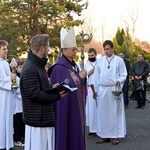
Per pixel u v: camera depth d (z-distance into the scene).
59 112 4.23
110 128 6.93
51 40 23.27
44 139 3.88
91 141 7.21
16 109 6.72
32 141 3.85
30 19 23.64
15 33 23.58
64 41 4.38
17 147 6.68
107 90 6.88
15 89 6.30
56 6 23.33
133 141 7.16
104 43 6.91
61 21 24.64
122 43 26.59
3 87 6.03
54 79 4.33
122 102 6.99
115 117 6.91
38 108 3.78
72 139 4.31
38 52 3.80
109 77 6.84
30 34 23.88
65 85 3.76
